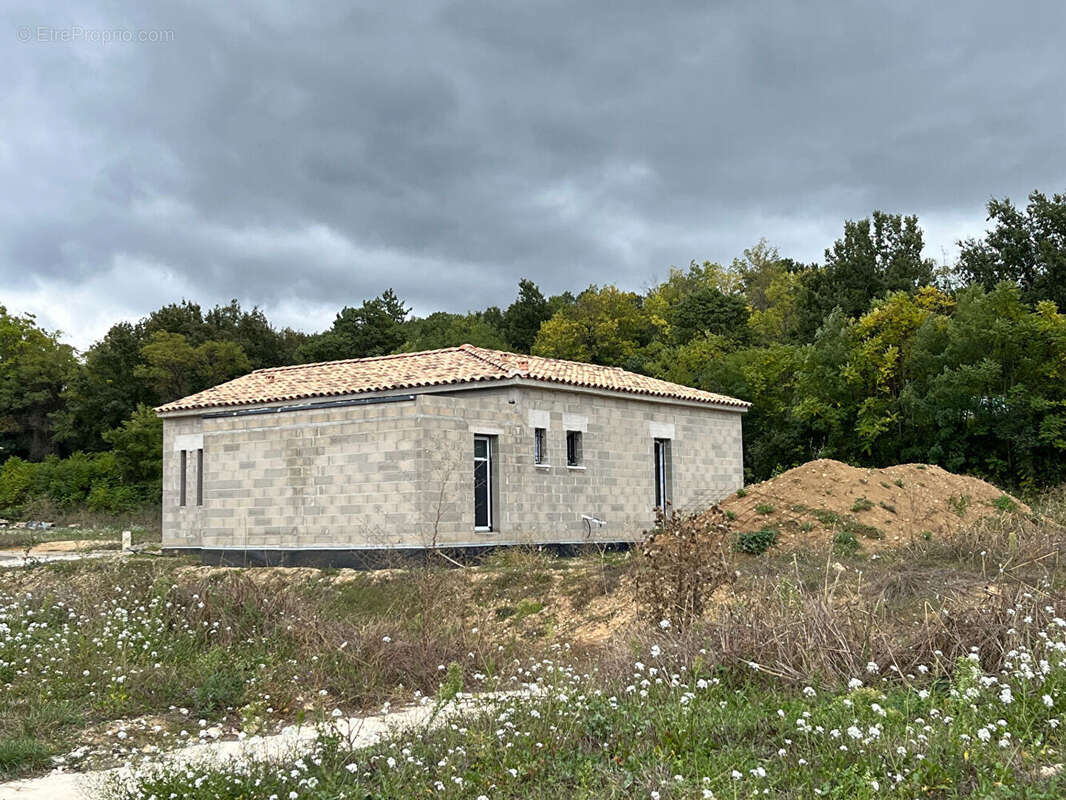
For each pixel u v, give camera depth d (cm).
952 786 672
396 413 2247
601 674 1039
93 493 5184
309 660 1253
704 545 1328
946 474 2373
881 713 797
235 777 769
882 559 1720
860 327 3597
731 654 1005
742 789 696
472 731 829
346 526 2298
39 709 1071
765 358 3947
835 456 3544
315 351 6003
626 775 741
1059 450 3080
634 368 5150
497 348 5694
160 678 1188
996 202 4003
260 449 2456
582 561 2089
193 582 1598
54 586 1831
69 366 6831
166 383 5934
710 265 7850
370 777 795
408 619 1639
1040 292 3719
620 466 2720
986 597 1091
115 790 764
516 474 2419
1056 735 762
